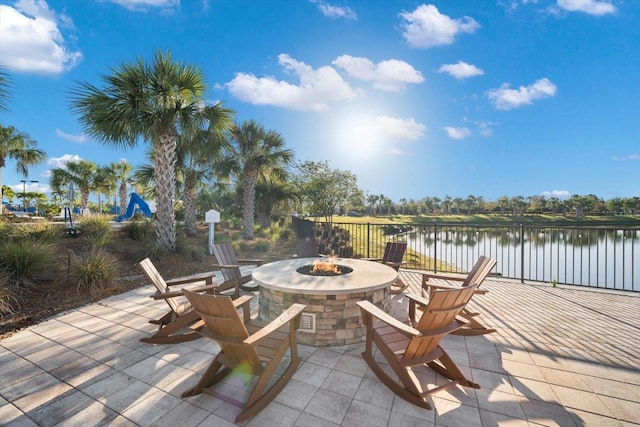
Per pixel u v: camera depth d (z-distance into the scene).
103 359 2.84
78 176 18.70
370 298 3.27
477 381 2.48
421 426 1.96
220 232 12.72
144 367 2.70
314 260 4.87
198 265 7.21
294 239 12.02
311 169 10.73
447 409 2.13
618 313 4.09
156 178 7.62
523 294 5.05
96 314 4.02
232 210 17.16
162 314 4.02
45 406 2.16
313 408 2.13
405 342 2.47
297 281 3.41
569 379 2.50
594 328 3.57
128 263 6.48
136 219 9.19
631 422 1.98
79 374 2.58
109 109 6.66
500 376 2.55
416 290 5.45
